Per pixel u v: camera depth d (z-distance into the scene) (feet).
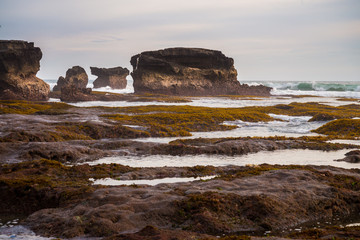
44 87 359.46
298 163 84.69
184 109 230.68
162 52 523.29
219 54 549.95
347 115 193.88
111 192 52.44
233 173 72.54
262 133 146.30
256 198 48.47
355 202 53.06
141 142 104.94
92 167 73.72
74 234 39.78
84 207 46.37
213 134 145.48
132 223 42.09
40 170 69.26
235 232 42.80
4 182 58.08
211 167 75.87
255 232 43.27
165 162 86.22
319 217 48.60
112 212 43.80
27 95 339.36
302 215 47.88
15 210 52.65
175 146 100.17
